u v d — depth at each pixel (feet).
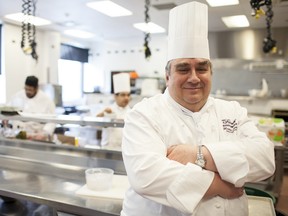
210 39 19.39
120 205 4.07
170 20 3.51
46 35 20.11
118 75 9.40
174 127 3.32
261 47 18.22
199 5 3.23
